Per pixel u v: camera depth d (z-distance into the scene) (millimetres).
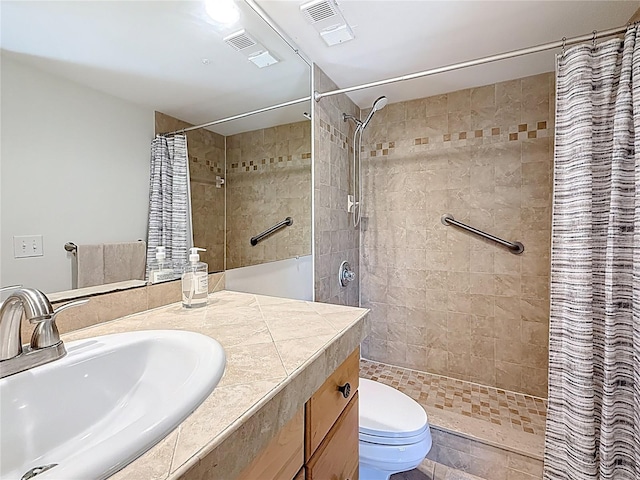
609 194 1154
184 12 1036
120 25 861
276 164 1506
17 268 647
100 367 601
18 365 502
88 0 781
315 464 662
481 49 1555
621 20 1312
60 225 725
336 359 730
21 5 653
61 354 561
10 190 637
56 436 516
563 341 1240
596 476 1137
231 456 404
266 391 494
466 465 1466
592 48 1180
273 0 1179
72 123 749
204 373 517
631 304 1102
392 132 2219
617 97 1120
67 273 736
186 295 972
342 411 809
